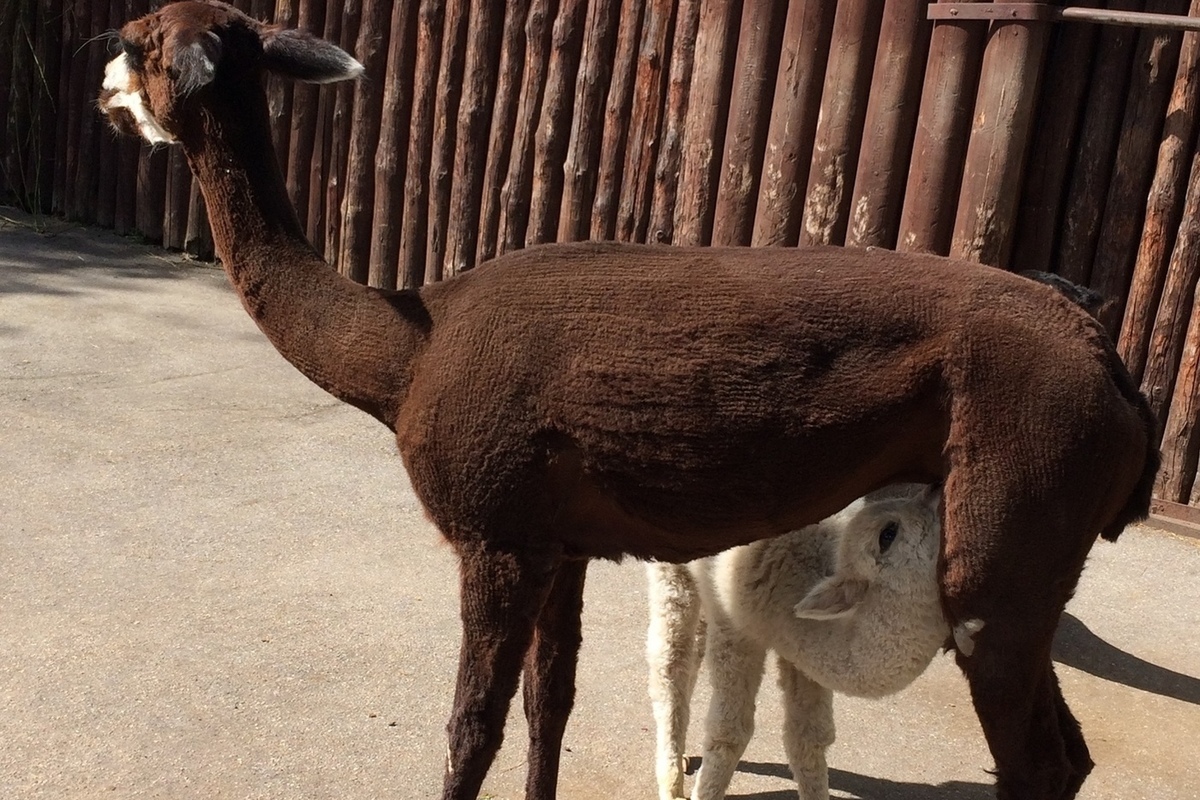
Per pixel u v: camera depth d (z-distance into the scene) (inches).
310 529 221.6
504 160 333.7
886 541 133.0
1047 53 242.2
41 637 175.8
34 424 256.2
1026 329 114.7
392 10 350.0
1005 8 227.9
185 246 407.8
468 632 125.7
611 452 119.6
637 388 117.3
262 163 132.6
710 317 117.3
